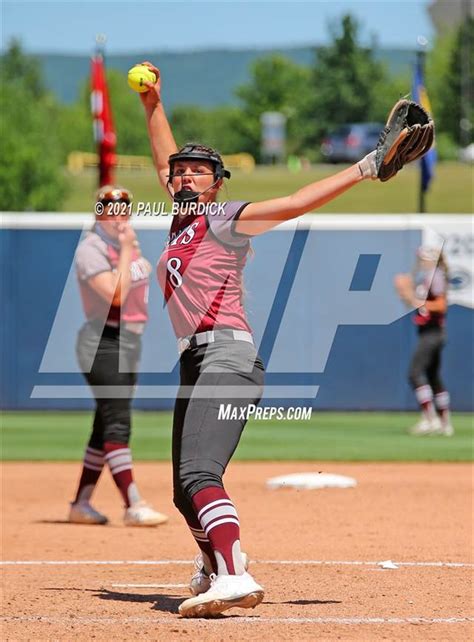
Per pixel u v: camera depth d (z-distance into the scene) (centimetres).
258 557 1986
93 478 2402
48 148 13162
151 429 4225
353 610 1531
